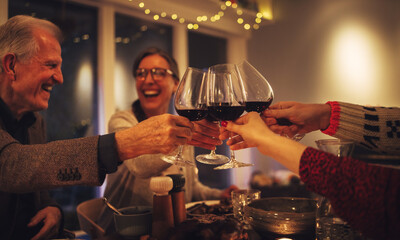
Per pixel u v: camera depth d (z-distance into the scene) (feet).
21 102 4.06
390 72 13.58
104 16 10.69
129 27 11.80
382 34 13.67
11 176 3.03
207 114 3.67
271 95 3.69
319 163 2.34
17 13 8.96
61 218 4.32
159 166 4.69
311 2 14.92
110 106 10.81
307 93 15.03
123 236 3.15
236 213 3.37
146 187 5.84
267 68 15.84
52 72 4.05
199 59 14.44
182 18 12.69
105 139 3.08
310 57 14.96
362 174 2.21
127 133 3.09
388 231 2.13
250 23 15.38
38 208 4.42
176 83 7.23
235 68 3.63
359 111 3.81
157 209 3.00
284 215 2.77
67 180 3.02
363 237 2.50
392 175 2.16
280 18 15.56
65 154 3.01
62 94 9.94
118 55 11.44
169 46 13.28
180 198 3.20
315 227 2.78
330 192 2.28
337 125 3.80
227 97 3.37
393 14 13.44
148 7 11.51
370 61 13.91
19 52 3.83
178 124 3.11
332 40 14.56
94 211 5.16
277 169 14.69
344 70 14.37
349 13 14.26
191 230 2.62
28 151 3.08
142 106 6.82
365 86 14.03
